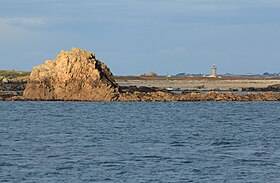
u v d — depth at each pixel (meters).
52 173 63.31
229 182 59.62
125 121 137.38
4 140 93.25
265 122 136.75
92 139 95.31
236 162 70.81
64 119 142.88
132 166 67.56
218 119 144.88
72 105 192.88
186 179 60.78
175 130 112.88
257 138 97.69
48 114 159.38
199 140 94.00
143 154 76.88
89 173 63.41
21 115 155.50
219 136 100.88
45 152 78.69
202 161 71.38
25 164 68.50
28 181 59.38
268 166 68.19
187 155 76.31
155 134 104.06
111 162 70.19
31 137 98.31
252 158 74.06
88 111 170.75
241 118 148.62
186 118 147.62
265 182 59.81
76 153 77.75
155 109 181.62
